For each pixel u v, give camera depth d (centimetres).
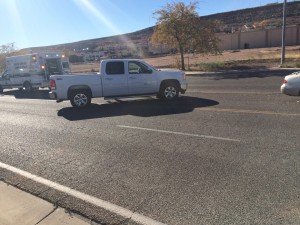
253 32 10225
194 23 3428
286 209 405
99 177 550
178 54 9181
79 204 455
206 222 388
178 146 693
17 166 636
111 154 670
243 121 893
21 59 2466
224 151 639
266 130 781
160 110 1169
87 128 941
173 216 407
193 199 446
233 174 522
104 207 443
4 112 1422
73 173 577
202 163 580
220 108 1121
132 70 1399
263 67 3014
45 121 1112
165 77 1415
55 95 1366
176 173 542
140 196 468
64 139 827
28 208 451
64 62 2438
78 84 1370
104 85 1379
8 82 2598
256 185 477
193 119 965
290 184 473
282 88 1177
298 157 582
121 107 1316
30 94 2348
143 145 720
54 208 447
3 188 528
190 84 2105
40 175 578
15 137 888
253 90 1557
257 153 616
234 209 412
